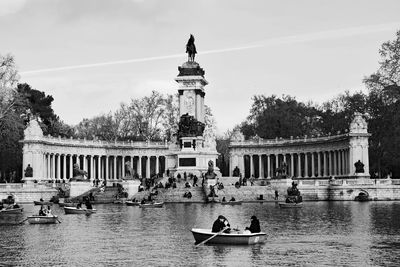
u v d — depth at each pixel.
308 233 62.09
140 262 45.59
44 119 189.50
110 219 81.31
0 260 46.91
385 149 150.50
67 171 192.88
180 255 48.34
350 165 153.25
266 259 46.31
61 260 46.75
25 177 152.00
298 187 133.75
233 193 129.50
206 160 159.25
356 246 52.72
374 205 108.88
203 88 175.38
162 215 87.00
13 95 147.38
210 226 69.88
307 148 176.75
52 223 75.69
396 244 53.66
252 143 188.75
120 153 187.25
